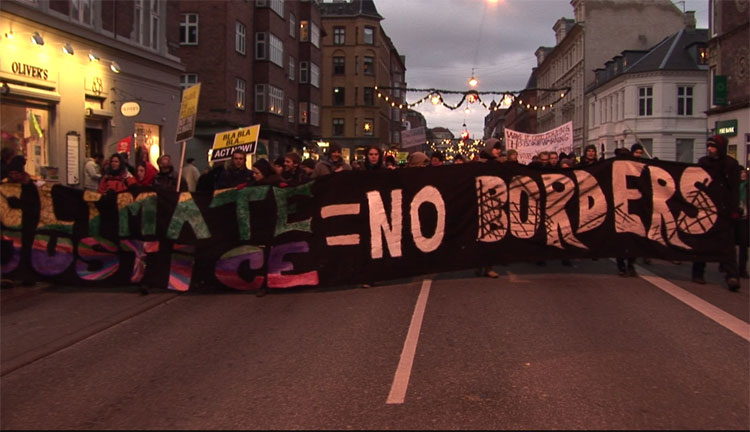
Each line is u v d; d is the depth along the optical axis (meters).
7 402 4.64
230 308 7.54
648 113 45.19
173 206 8.38
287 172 9.74
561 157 13.10
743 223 9.22
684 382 4.78
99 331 6.57
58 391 4.85
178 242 8.34
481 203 8.87
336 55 66.31
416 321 6.64
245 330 6.48
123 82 18.56
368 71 66.69
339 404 4.44
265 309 7.43
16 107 14.33
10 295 8.21
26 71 14.21
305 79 42.25
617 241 8.95
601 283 8.69
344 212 8.48
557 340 5.89
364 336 6.13
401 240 8.63
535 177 8.93
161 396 4.69
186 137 10.17
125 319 7.07
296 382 4.90
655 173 8.83
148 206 8.40
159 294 8.35
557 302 7.46
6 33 13.49
